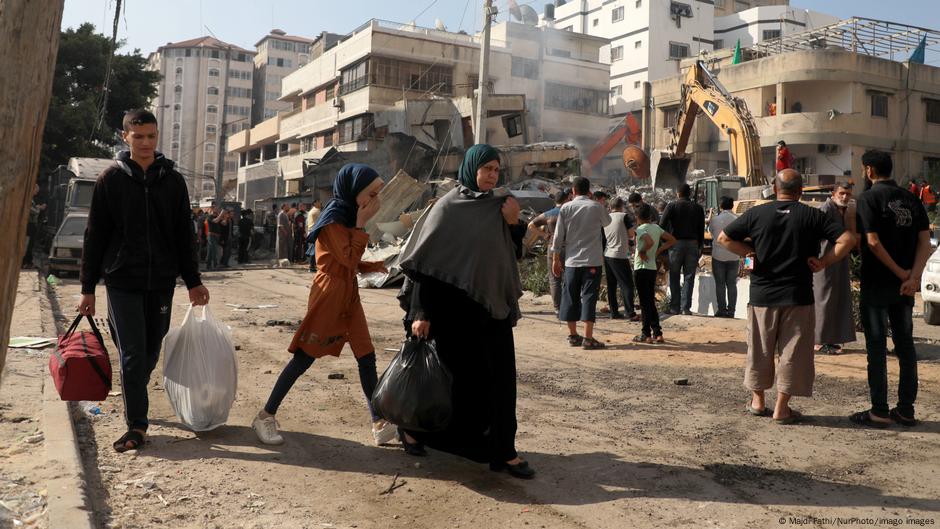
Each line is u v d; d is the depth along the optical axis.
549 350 8.07
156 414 4.89
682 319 10.40
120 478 3.66
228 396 4.50
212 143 107.62
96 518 3.16
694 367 7.08
